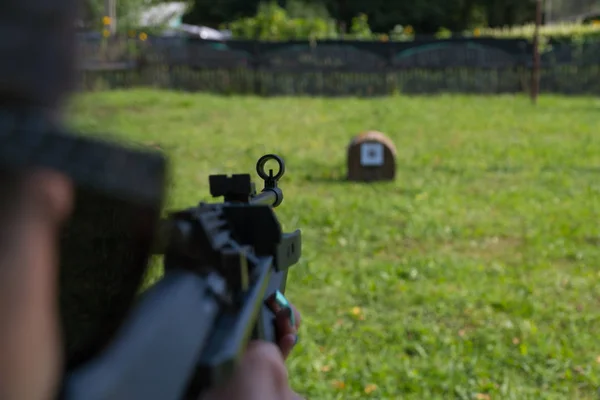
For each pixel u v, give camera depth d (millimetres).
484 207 8289
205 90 22359
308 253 6355
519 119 16875
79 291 437
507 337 4773
